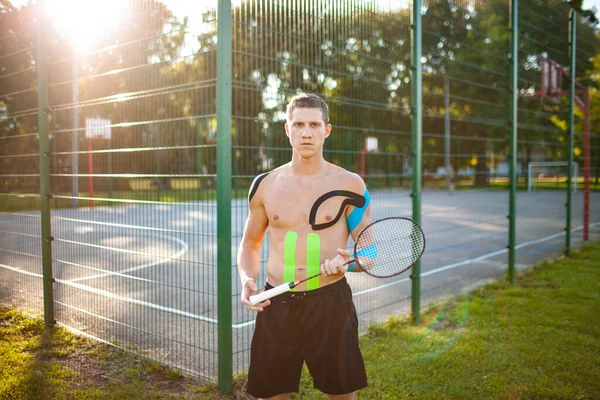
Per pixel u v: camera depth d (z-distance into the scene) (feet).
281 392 8.11
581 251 30.45
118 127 14.58
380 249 8.38
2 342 14.74
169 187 14.40
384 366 12.86
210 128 13.78
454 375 12.28
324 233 8.02
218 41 11.12
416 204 16.85
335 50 14.97
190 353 13.78
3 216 19.19
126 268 26.43
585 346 14.05
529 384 11.61
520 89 29.58
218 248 11.43
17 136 18.33
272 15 13.00
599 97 43.47
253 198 8.55
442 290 21.25
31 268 23.85
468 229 43.01
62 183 16.16
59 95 16.10
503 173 22.57
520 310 17.51
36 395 11.27
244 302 7.63
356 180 8.24
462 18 20.51
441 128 66.03
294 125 7.86
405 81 17.70
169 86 13.02
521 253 30.71
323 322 7.88
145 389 11.60
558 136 33.73
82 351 14.08
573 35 29.58
